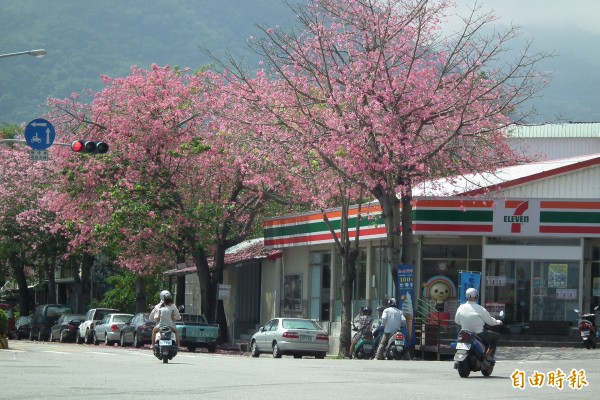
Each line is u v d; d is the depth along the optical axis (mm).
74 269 73250
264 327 41125
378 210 43938
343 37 38750
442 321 38500
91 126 52281
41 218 67000
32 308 108125
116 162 50969
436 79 38250
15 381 21031
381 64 37312
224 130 47219
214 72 50875
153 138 50688
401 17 38406
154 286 73312
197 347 49438
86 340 56031
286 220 52625
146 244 51000
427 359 38281
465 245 41375
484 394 18578
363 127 36844
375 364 30156
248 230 53219
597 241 40688
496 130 39375
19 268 79188
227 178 51031
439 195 40469
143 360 31297
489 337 23312
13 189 67812
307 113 39375
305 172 42438
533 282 40438
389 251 38031
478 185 39250
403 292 37188
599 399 17859
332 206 50000
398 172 36844
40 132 42156
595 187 41406
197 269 53125
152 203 49938
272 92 42469
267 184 46281
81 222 52875
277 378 22625
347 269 42188
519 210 40062
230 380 21891
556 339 39875
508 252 40344
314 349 38969
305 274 51812
